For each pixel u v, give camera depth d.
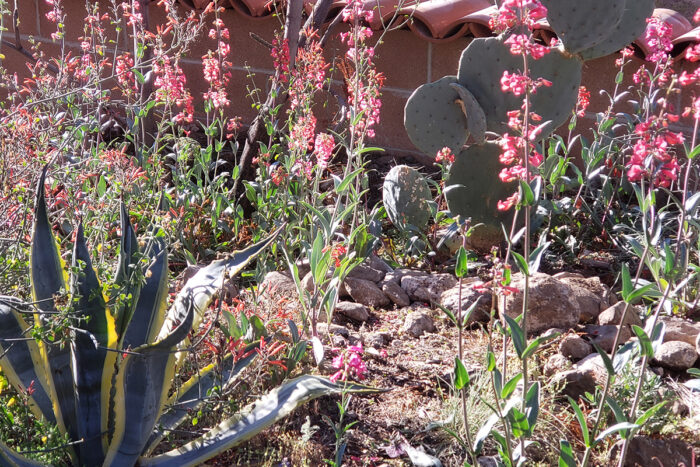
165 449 3.05
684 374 3.53
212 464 2.96
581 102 5.16
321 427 3.20
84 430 2.72
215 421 3.11
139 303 2.89
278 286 4.25
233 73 7.25
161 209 4.82
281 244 4.62
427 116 4.87
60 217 3.84
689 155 2.45
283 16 6.70
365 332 3.97
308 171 4.61
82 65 4.88
